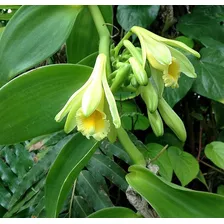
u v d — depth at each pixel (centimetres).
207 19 39
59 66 23
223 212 22
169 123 24
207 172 40
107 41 24
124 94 33
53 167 24
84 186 32
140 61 22
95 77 21
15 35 24
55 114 23
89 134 20
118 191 38
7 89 22
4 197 35
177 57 23
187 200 22
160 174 33
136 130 40
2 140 23
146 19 37
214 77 35
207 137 41
